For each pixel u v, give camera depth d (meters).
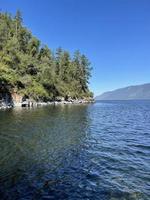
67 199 10.80
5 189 11.84
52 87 103.62
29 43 105.19
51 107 77.06
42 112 54.72
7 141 22.59
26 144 21.52
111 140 24.78
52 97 104.31
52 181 12.87
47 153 18.56
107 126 36.50
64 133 27.77
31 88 82.62
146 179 13.29
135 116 57.88
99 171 14.55
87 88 142.88
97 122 41.31
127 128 35.03
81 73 134.25
